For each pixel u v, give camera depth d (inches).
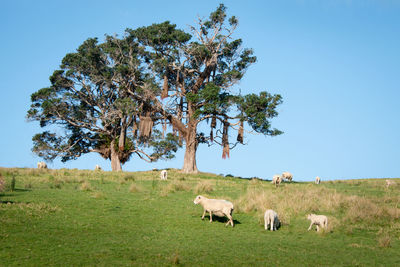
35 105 2224.4
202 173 1957.4
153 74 2048.5
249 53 2143.2
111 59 2139.5
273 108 1755.7
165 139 2293.3
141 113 2009.1
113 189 1058.1
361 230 751.1
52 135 2309.3
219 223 749.3
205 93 1817.2
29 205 755.4
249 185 1314.0
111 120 2123.5
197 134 2042.3
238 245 614.2
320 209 887.7
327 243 655.1
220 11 2062.0
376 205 890.7
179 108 2073.1
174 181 1272.1
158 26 2070.6
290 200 935.0
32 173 1255.5
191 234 663.8
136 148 2276.1
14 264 480.1
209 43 2064.5
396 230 749.3
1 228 610.9
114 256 529.3
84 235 614.5
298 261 552.4
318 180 1596.9
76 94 2235.5
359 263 553.0
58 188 1005.2
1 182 908.6
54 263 490.9
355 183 1514.5
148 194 1000.2
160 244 597.3
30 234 597.0
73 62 2114.9
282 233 708.7
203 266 514.0
